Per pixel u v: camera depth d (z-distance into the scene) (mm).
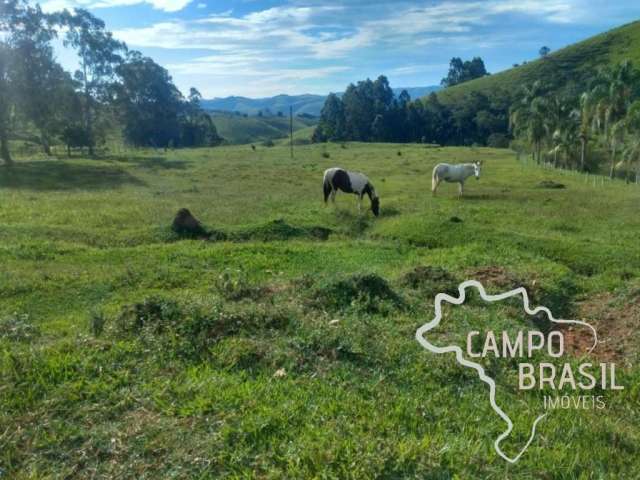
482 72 131625
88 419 4457
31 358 5215
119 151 55250
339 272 9570
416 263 11141
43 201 18609
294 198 20609
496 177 30062
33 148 52062
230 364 5520
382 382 5320
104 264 10500
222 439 4152
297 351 5777
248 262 10805
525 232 14766
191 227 13609
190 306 6535
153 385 5008
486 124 82688
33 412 4512
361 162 39656
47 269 9938
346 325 6617
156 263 10492
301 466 3877
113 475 3834
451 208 18297
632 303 8219
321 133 88812
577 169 43594
